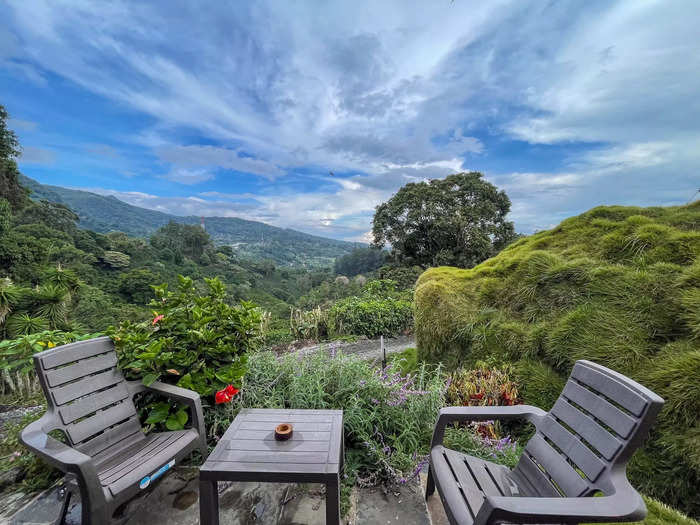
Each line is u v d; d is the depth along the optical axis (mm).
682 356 2424
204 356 2227
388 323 7418
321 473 1316
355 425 2115
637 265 3559
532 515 984
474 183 20391
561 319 3361
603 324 3041
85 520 1277
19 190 31094
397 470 1920
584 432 1344
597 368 1414
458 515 1214
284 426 1575
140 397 2111
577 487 1273
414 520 1654
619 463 1173
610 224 4430
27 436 1364
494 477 1520
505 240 20406
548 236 5035
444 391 2582
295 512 1685
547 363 3299
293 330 7430
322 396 2330
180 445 1684
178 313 2320
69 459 1256
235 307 2588
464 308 4320
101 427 1687
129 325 2188
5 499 1778
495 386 2955
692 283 2881
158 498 1763
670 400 2244
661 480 2123
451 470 1488
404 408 2324
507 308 4105
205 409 2238
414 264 21422
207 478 1334
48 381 1538
